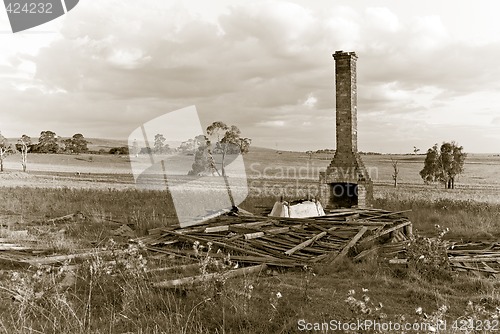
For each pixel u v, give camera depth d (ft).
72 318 20.63
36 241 46.14
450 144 249.34
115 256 30.32
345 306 23.82
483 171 357.20
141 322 21.03
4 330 18.95
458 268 36.45
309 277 31.60
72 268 30.32
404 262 35.68
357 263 36.50
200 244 40.93
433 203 90.02
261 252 38.42
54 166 282.15
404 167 377.30
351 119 78.33
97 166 284.20
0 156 272.72
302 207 55.93
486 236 56.13
